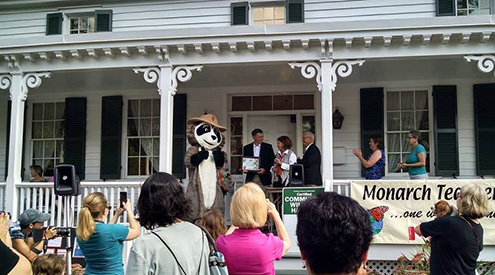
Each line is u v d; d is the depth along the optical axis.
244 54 7.63
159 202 2.61
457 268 3.47
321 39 7.20
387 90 9.38
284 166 8.00
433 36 7.02
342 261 1.54
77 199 8.12
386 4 9.25
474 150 8.98
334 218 1.56
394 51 7.29
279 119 9.90
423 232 3.67
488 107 8.87
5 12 10.64
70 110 10.25
